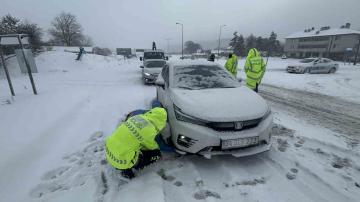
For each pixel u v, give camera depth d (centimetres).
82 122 495
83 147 375
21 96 794
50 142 394
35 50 2631
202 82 416
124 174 293
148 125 274
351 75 1684
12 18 2588
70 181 288
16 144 387
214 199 254
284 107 681
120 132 275
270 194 262
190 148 305
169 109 349
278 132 449
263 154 356
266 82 1268
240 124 302
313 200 253
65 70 2155
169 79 429
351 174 303
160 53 1555
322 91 980
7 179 290
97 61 2977
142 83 1147
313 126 496
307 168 315
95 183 282
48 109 603
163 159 338
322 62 1823
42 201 253
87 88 977
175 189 272
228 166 321
